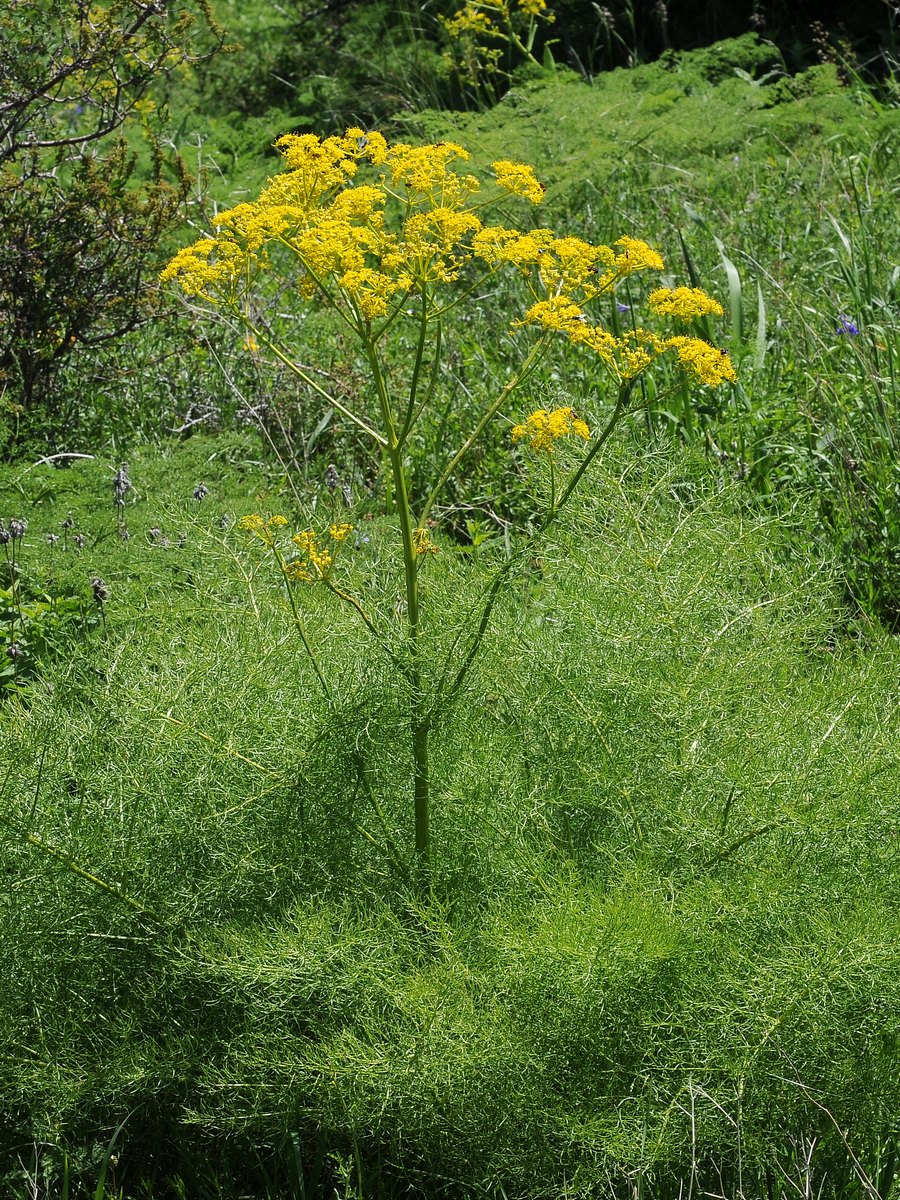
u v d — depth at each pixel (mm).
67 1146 2318
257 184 8227
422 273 2248
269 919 2320
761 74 10203
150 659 2762
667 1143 2025
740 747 2482
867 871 2340
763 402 4656
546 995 2109
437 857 2459
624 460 2914
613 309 4902
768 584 2885
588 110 8172
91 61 5273
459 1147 2174
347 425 5051
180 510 3020
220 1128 2248
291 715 2451
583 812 2537
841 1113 2135
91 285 5488
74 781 2496
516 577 2582
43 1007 2299
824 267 5824
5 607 3846
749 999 2047
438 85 10609
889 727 2578
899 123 7609
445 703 2383
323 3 11578
